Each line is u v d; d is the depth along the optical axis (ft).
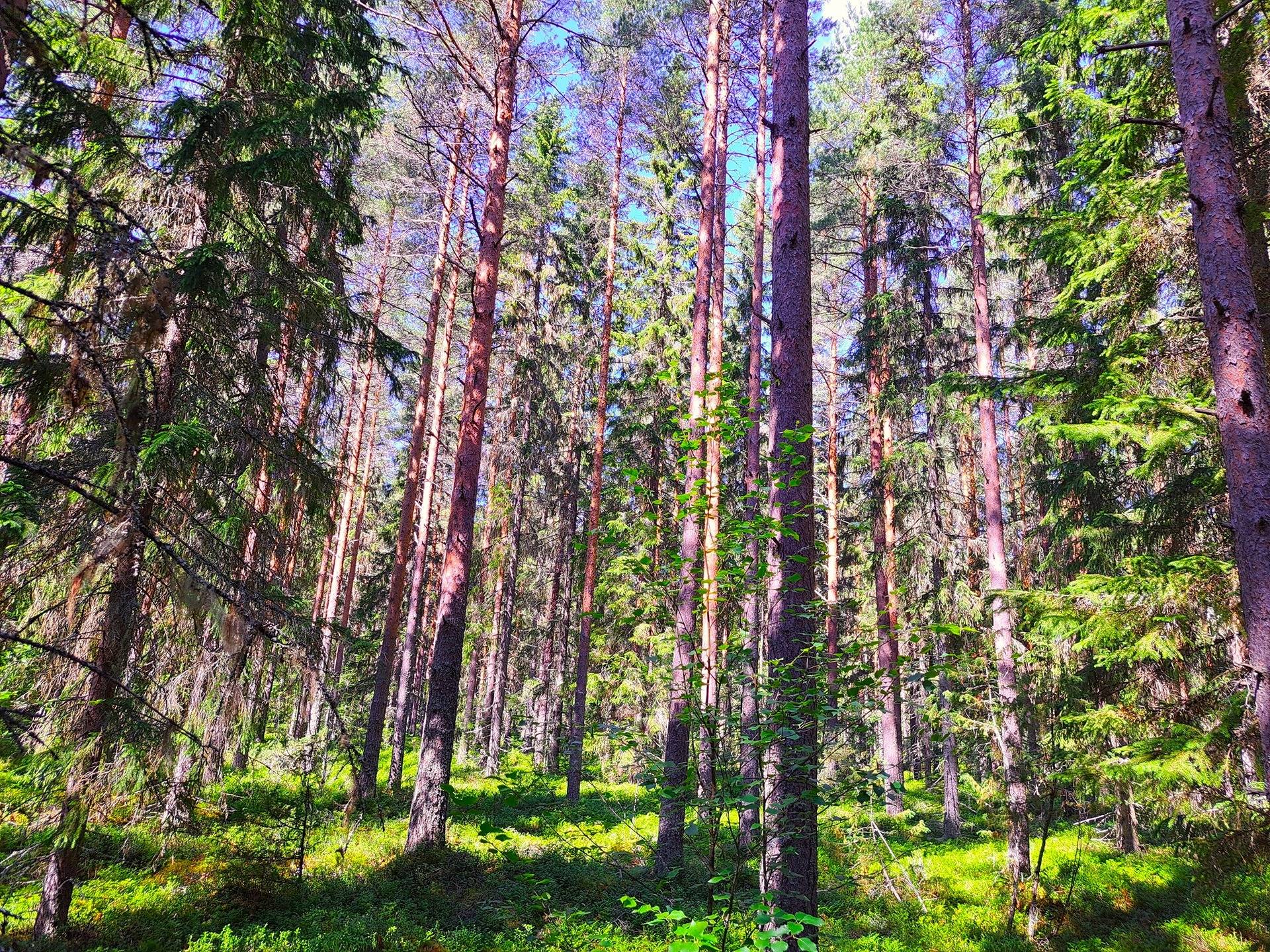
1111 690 32.42
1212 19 18.06
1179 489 29.37
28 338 20.39
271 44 28.96
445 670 35.94
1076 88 30.76
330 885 29.71
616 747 17.28
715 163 50.57
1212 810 23.45
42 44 11.16
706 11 53.52
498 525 87.51
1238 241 17.06
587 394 91.76
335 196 32.86
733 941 13.57
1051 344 34.88
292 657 21.95
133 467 18.34
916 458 58.54
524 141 80.02
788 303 19.26
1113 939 29.68
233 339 26.40
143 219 24.34
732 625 17.99
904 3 55.88
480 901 30.27
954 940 31.94
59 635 20.03
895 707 57.41
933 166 54.49
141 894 25.11
